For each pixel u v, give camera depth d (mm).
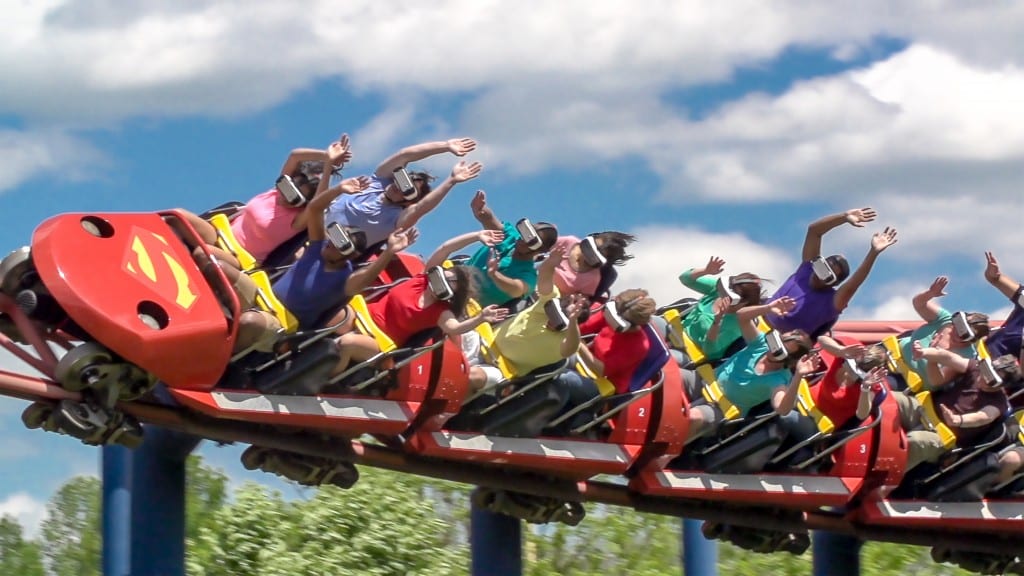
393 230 15211
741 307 17953
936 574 29578
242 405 13961
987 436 20109
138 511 15633
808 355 18156
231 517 24000
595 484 19016
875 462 19406
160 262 13391
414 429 16000
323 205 14047
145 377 13305
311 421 14547
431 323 15086
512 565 19156
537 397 16312
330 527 23797
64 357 12906
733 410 18219
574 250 16938
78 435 13281
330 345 14430
